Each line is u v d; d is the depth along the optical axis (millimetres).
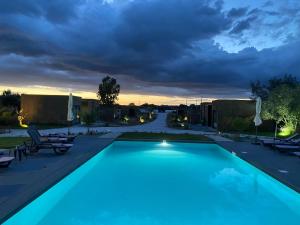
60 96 33906
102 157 15016
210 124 36312
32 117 34031
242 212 7875
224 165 13562
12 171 9609
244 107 31172
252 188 9969
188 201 8609
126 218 7281
